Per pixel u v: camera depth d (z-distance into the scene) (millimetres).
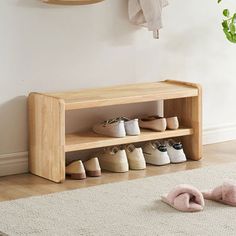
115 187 4781
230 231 4055
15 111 5109
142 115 5629
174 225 4137
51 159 4988
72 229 4082
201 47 5871
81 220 4211
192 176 5016
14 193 4750
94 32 5371
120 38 5488
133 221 4195
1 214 4293
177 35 5746
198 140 5473
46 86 5219
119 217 4258
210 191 4543
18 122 5125
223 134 6043
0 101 5051
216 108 6004
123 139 5180
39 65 5172
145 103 5629
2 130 5074
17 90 5102
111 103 5035
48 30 5184
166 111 5680
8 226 4121
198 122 5453
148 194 4648
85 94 5164
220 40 5961
